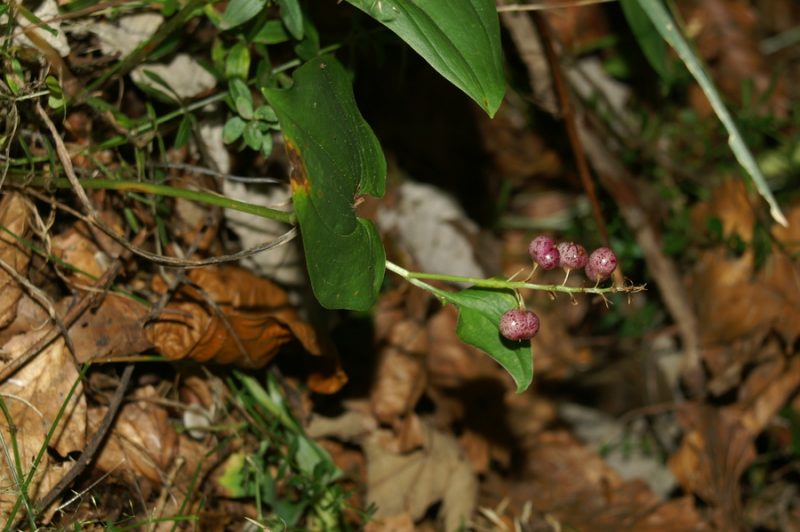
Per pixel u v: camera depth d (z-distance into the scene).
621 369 0.56
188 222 0.44
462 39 0.38
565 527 0.49
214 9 0.43
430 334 0.51
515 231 0.59
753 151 0.55
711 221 0.52
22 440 0.40
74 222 0.42
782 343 0.51
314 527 0.45
